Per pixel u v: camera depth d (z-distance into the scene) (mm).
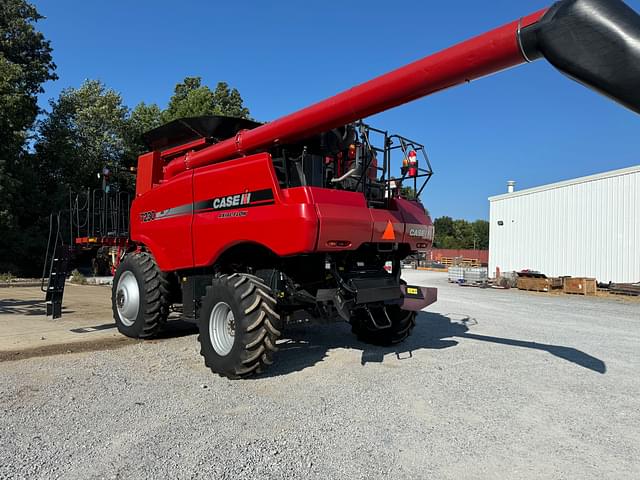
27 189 24016
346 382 5008
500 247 24375
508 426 3879
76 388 4602
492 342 7305
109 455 3193
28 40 26797
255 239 5145
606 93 2967
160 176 7543
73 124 28781
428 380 5125
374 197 6141
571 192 20797
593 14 2922
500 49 3385
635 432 3795
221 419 3893
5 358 5707
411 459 3248
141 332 6875
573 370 5660
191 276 6285
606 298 16438
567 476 3053
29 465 3033
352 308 5445
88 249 9867
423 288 5844
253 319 4914
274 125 5203
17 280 19156
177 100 34125
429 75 3781
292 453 3293
